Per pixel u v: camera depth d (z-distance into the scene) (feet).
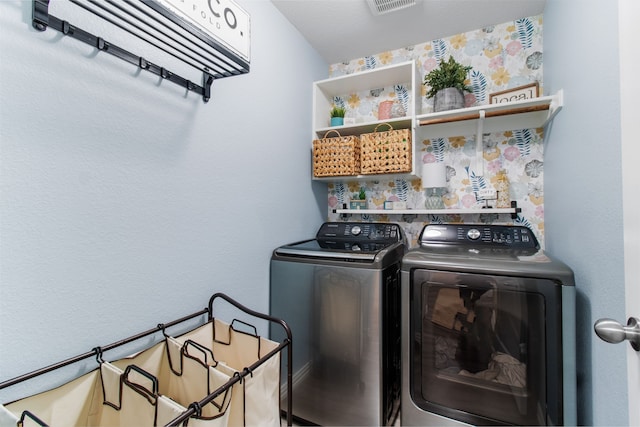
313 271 4.99
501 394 3.84
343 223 6.92
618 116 2.79
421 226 6.89
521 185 6.03
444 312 4.15
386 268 4.76
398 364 5.32
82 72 2.70
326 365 4.86
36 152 2.39
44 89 2.44
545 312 3.59
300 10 5.75
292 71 6.21
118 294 3.01
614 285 2.85
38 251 2.41
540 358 3.62
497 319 3.84
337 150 6.45
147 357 3.10
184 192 3.75
